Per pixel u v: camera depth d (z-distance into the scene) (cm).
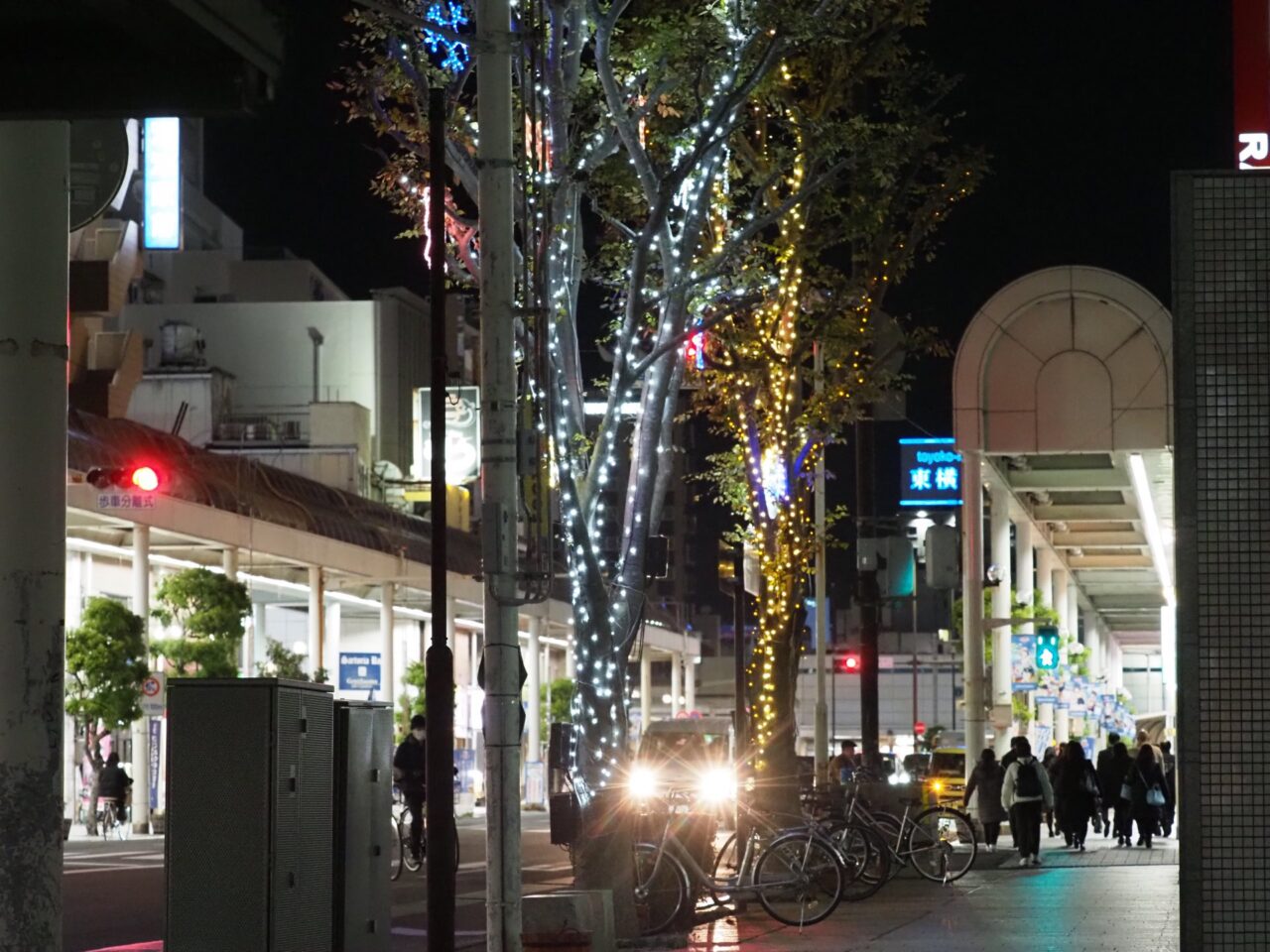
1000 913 2297
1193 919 1086
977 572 4294
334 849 1368
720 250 2405
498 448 1546
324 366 10694
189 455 5628
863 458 3816
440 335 1625
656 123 2445
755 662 3000
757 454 2969
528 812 7469
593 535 2094
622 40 2403
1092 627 8819
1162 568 6775
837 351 2923
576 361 2156
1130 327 4328
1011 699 5278
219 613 5341
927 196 2917
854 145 2350
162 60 773
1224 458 1105
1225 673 1095
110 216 5150
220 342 10712
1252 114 2234
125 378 5791
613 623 2153
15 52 779
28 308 1014
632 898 2023
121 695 4844
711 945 1948
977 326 4372
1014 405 4356
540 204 1794
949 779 5769
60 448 1023
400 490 9488
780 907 2305
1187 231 1117
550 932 1552
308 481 6675
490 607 1534
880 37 2705
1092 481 5353
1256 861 1085
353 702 1398
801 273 2875
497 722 1521
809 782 3206
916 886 2844
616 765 2042
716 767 2869
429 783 1559
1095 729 8375
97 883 2938
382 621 7144
